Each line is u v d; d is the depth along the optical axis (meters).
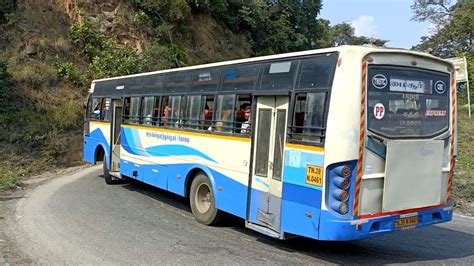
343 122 5.90
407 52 6.43
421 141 6.45
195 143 8.99
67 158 18.30
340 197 5.87
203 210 8.80
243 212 7.55
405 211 6.35
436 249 7.27
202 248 7.11
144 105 11.26
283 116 6.83
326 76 6.14
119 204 10.48
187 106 9.38
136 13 28.77
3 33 22.78
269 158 7.06
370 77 6.12
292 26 47.53
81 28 25.33
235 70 8.05
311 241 7.69
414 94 6.54
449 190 7.06
